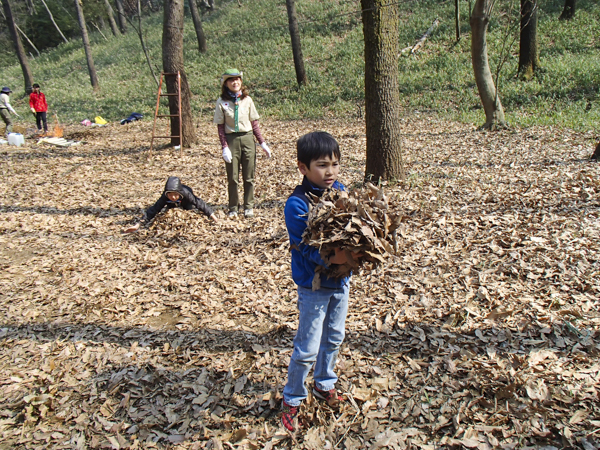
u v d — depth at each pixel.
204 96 19.80
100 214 6.86
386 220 1.98
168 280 4.62
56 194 8.06
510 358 2.88
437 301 3.67
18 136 12.90
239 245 5.30
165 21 10.66
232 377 3.07
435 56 18.36
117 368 3.30
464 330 3.26
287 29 25.02
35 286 4.73
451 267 4.17
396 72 6.36
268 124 14.61
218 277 4.57
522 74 14.89
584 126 9.81
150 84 23.27
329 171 2.14
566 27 17.83
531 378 2.66
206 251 5.23
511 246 4.39
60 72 30.25
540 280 3.77
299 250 2.19
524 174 6.72
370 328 3.43
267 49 23.41
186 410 2.83
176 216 5.95
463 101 14.44
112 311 4.12
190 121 11.45
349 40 21.88
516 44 17.17
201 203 5.99
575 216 4.89
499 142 9.26
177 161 10.06
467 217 5.23
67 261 5.28
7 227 6.52
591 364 2.74
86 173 9.48
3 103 14.15
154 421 2.76
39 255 5.54
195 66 23.47
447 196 6.05
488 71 10.45
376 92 6.36
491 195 5.87
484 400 2.56
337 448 2.43
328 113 15.42
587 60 15.05
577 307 3.33
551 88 13.70
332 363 2.60
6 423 2.87
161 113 18.28
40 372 3.32
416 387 2.77
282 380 2.99
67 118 19.20
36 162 10.66
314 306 2.28
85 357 3.46
